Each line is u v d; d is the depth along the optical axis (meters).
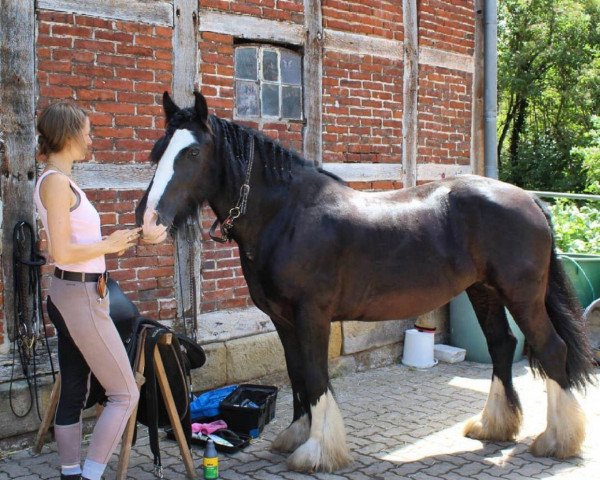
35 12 3.83
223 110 4.71
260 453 3.79
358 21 5.56
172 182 3.07
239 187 3.37
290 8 5.07
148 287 4.38
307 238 3.40
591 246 6.95
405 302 3.65
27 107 3.81
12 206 3.79
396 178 5.96
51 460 3.67
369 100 5.69
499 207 3.68
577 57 18.73
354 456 3.74
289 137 5.15
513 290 3.68
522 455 3.76
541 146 19.77
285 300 3.44
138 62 4.26
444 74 6.37
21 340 3.79
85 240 2.81
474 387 5.19
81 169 4.04
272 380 5.01
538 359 3.78
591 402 4.70
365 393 5.02
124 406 2.91
